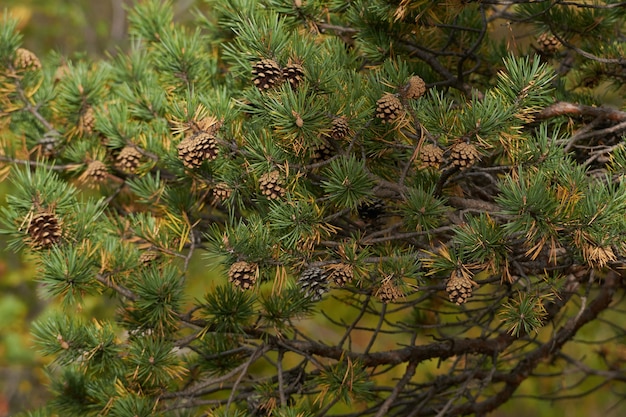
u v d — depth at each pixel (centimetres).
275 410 510
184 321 515
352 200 444
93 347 513
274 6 534
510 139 438
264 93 439
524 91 442
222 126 466
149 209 607
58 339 505
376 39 525
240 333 521
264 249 449
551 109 514
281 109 426
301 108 424
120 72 632
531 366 676
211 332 539
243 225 456
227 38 606
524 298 455
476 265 442
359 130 443
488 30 588
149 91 584
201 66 580
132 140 558
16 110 601
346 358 558
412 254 454
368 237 466
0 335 1227
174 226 544
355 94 455
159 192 558
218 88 522
